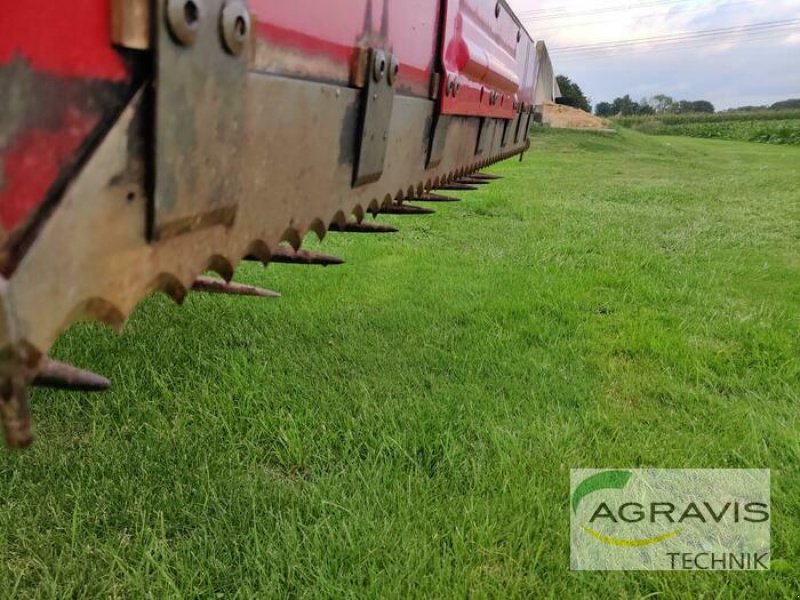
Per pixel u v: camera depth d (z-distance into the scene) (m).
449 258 6.47
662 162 22.02
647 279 5.84
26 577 2.05
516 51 4.53
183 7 0.81
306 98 1.24
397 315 4.55
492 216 9.35
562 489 2.56
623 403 3.38
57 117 0.70
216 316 4.23
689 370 3.81
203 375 3.41
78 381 0.95
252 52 1.04
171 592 1.98
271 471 2.69
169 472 2.58
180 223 0.90
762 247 7.56
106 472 2.57
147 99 0.80
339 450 2.83
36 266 0.68
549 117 37.31
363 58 1.49
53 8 0.68
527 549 2.21
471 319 4.56
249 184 1.09
